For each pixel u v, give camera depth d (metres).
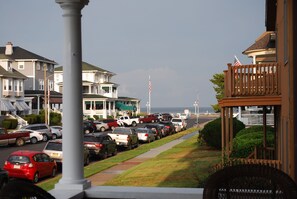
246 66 16.86
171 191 5.93
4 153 32.94
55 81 93.50
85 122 53.19
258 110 36.19
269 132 21.11
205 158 24.06
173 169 20.67
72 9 6.25
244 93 16.86
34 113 69.44
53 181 20.39
